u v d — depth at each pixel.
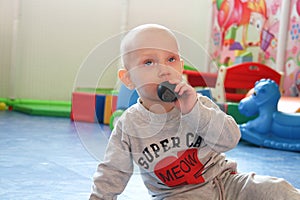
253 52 3.40
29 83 3.56
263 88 2.24
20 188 1.08
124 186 0.83
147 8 3.80
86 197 1.02
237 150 2.03
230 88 2.99
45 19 3.58
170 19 3.84
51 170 1.30
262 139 2.19
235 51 3.50
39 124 2.53
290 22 3.05
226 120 0.82
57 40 3.62
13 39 3.41
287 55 3.07
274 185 0.81
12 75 3.43
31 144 1.79
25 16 3.52
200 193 0.82
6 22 3.48
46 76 3.60
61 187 1.10
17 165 1.35
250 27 3.43
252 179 0.84
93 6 3.69
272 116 2.22
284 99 2.72
